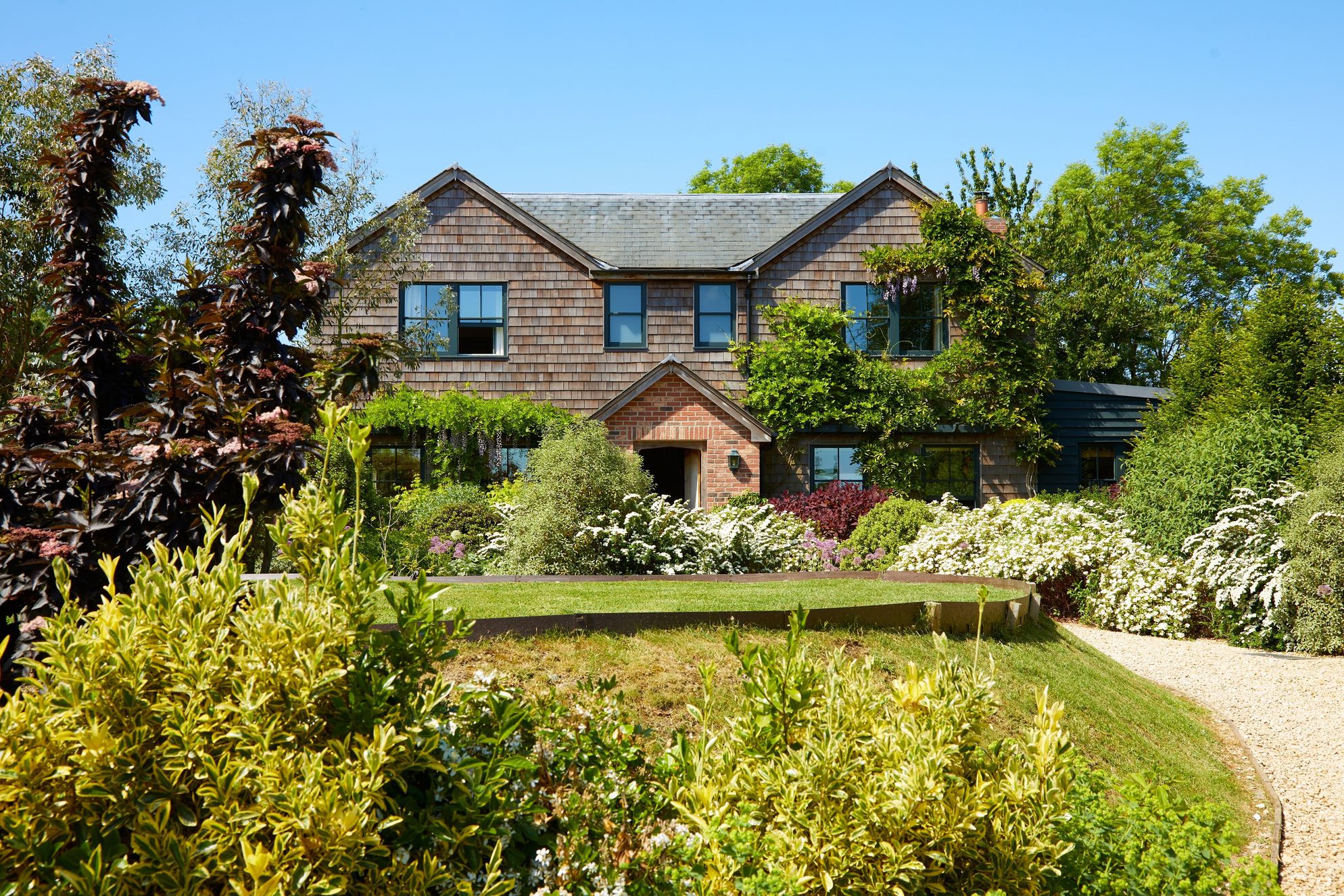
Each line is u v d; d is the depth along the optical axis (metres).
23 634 5.17
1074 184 38.75
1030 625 9.03
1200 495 13.75
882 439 18.58
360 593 2.53
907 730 3.40
